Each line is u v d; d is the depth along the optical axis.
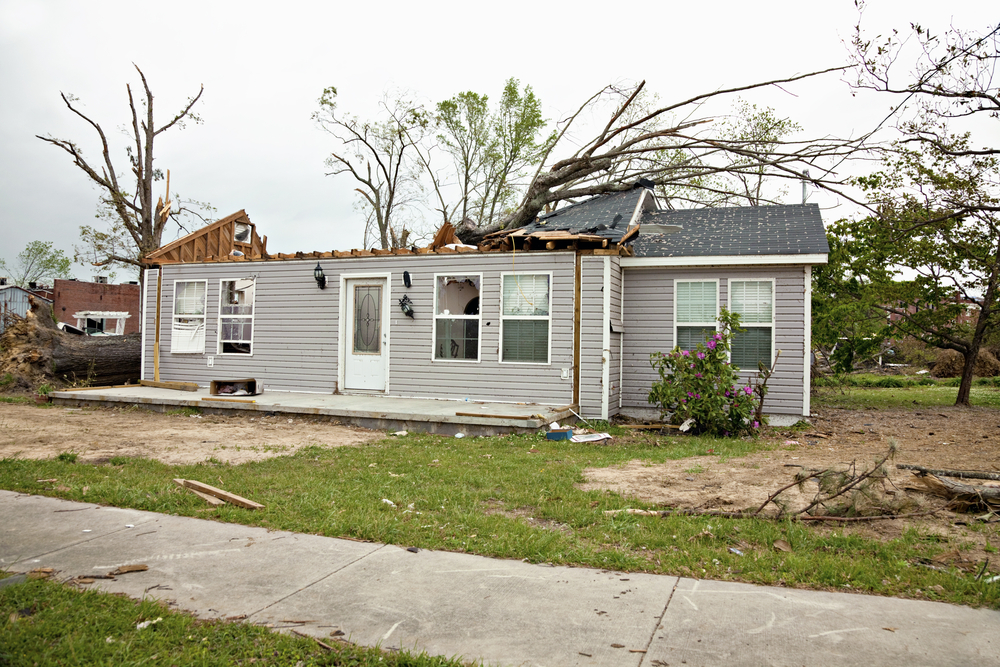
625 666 3.01
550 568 4.28
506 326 12.00
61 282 37.41
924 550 4.50
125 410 12.46
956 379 26.94
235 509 5.48
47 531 4.95
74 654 3.06
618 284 12.20
